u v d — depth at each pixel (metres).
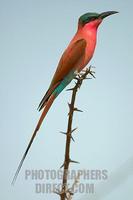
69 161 5.19
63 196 4.83
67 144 5.28
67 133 5.32
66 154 5.22
